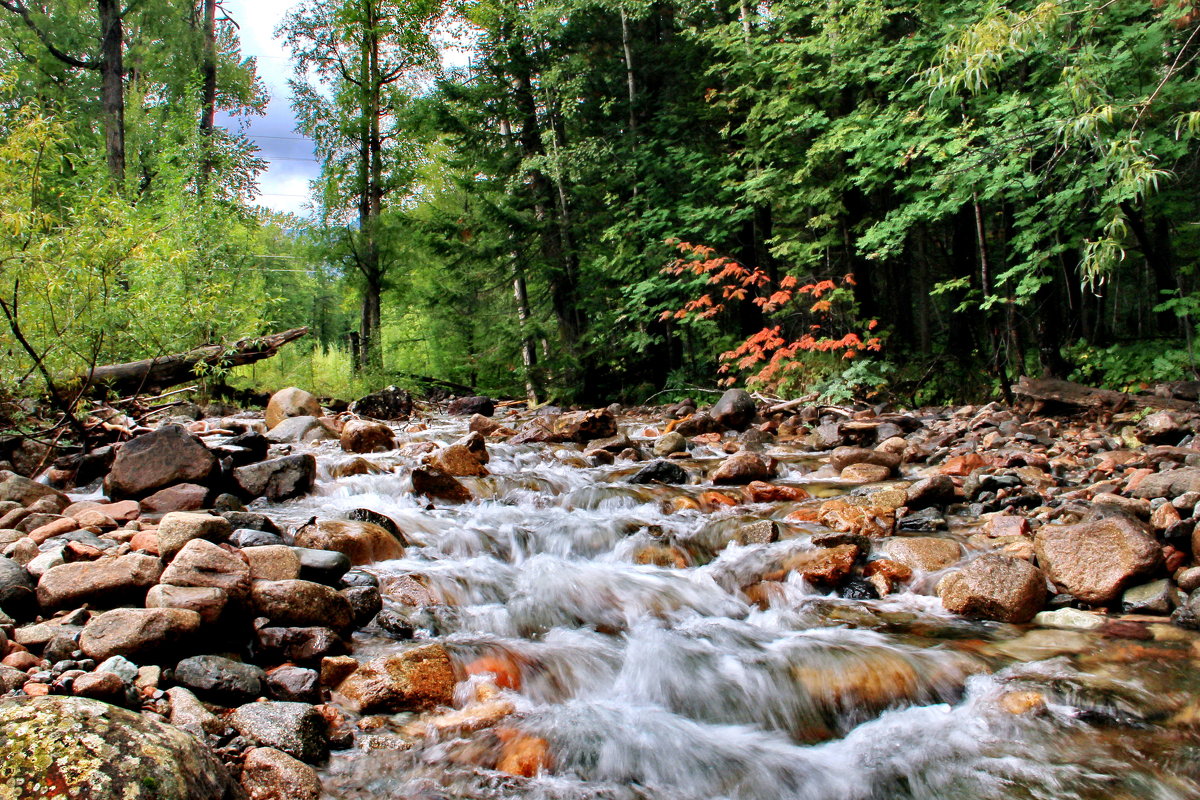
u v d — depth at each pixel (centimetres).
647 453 902
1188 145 937
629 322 1717
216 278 1093
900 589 450
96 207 623
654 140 1575
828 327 1371
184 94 1884
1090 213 1018
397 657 314
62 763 188
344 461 690
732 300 1706
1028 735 295
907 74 1187
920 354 1472
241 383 1372
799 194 1359
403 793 246
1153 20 886
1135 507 488
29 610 318
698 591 444
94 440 688
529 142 1798
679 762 278
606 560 508
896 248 1138
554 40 1720
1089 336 1552
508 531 531
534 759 271
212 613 314
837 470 771
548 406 1680
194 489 517
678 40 1780
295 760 244
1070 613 395
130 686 261
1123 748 283
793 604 430
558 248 1795
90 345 676
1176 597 394
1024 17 585
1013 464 701
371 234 1945
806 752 291
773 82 1412
